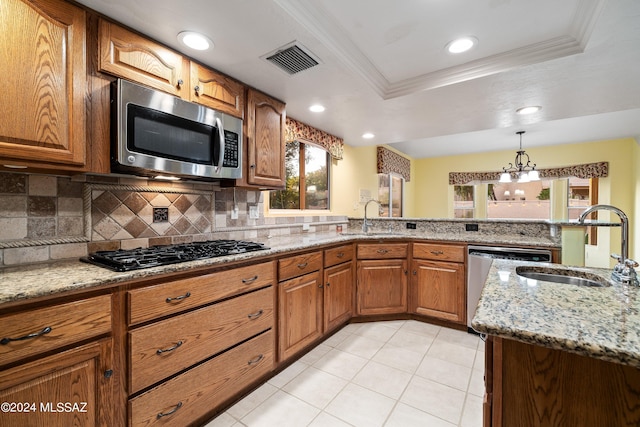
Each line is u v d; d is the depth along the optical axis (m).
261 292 1.79
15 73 1.06
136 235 1.72
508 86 2.08
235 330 1.62
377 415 1.57
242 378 1.66
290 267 2.03
